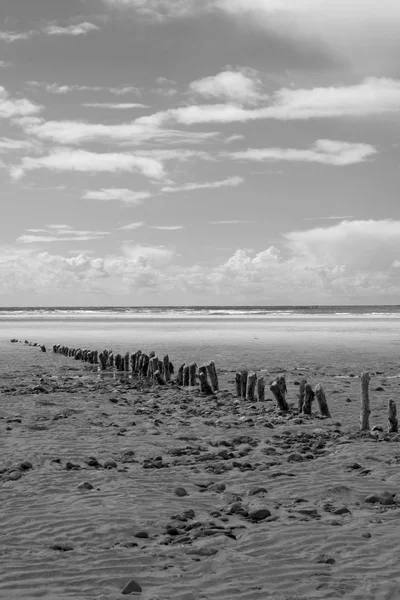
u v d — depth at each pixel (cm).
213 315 11744
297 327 6681
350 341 4444
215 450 1157
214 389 2023
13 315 12025
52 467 1009
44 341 4575
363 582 559
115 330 6091
